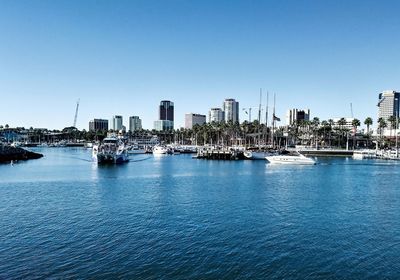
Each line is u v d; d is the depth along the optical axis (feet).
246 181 304.50
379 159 623.36
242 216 174.40
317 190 257.14
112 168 426.51
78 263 114.21
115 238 138.31
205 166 456.04
